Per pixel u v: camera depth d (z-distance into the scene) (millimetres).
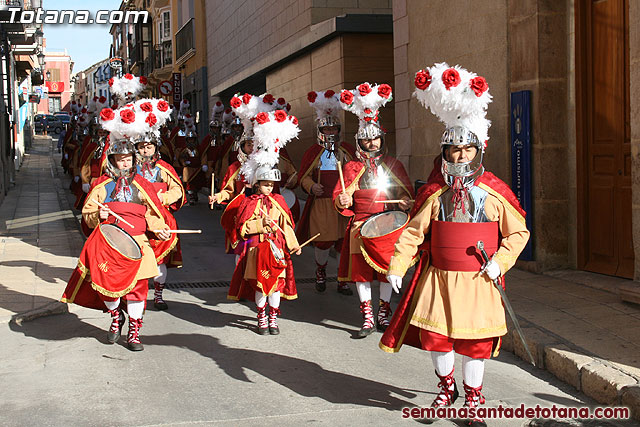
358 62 13383
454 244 4152
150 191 5930
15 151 27688
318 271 8188
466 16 9086
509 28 8289
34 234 12117
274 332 6418
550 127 7902
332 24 13172
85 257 5723
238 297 6574
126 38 55375
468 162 4148
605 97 7426
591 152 7652
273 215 6332
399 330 4395
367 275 6320
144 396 4816
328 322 6859
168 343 6117
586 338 5469
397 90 10969
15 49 26938
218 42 24859
